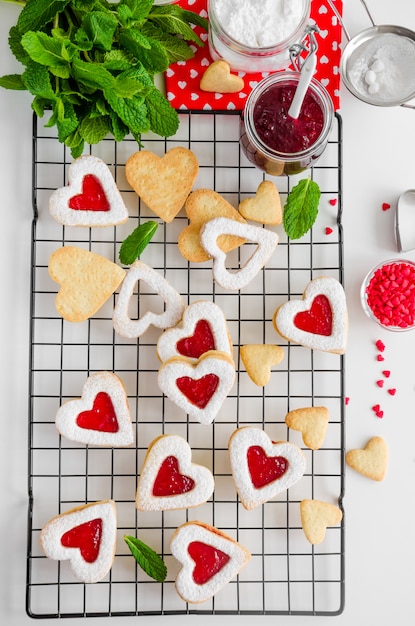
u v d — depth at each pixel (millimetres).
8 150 830
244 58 784
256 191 835
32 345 813
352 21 840
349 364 844
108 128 779
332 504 835
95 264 802
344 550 827
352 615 838
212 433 831
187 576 792
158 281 806
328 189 842
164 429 829
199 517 829
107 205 804
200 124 835
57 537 790
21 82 768
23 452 828
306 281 840
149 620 827
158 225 832
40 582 824
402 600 841
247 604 832
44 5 734
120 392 798
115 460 827
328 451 837
